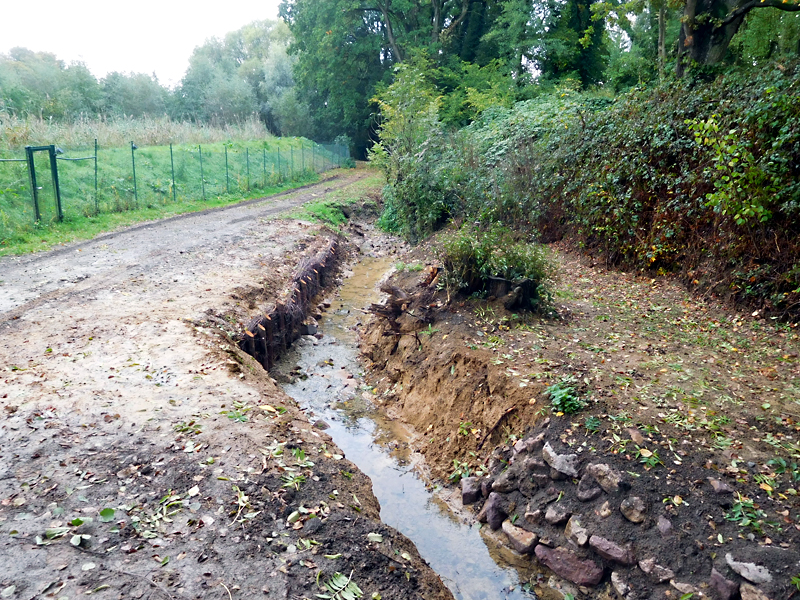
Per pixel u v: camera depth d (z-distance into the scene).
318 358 9.84
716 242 9.21
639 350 7.34
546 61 27.61
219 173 25.73
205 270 11.31
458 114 25.25
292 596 3.63
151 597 3.47
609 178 11.59
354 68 38.72
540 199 14.09
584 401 5.91
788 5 12.77
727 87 10.32
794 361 6.68
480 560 5.17
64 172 18.22
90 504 4.27
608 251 11.75
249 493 4.56
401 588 4.05
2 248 12.58
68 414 5.54
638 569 4.45
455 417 7.02
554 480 5.36
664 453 5.11
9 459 4.74
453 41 33.09
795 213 7.87
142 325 8.05
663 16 18.03
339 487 5.12
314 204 21.16
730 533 4.31
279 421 5.91
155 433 5.30
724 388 6.14
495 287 8.79
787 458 4.88
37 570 3.59
